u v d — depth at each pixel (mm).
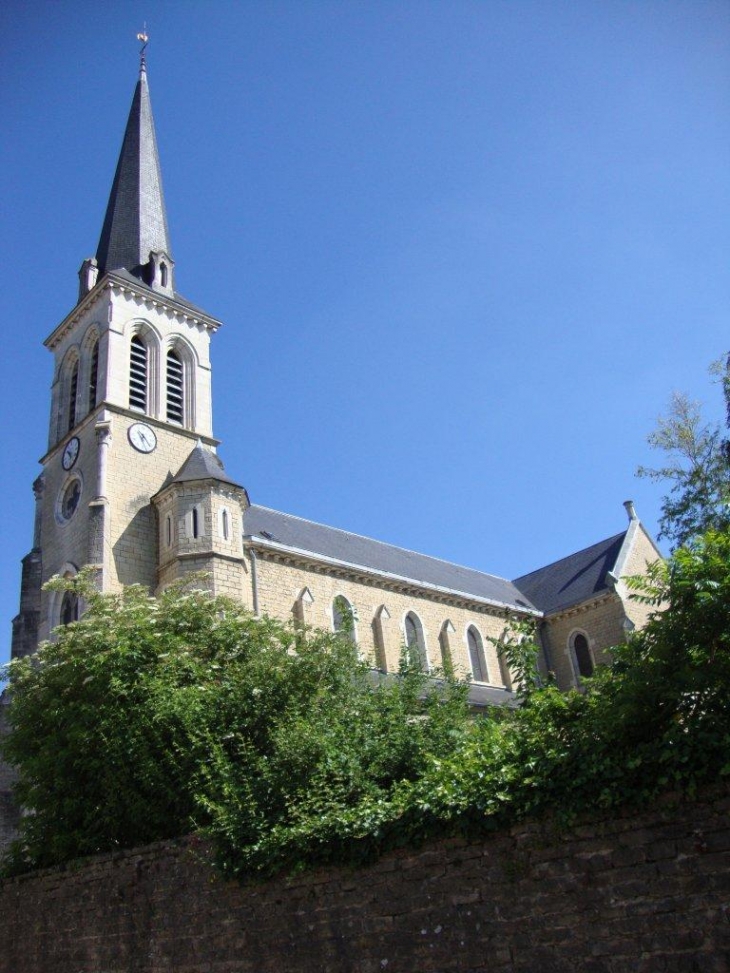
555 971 8328
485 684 41844
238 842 11945
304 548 38219
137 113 49094
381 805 10852
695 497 34969
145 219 44812
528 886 8797
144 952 13125
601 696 9625
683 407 36906
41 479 39656
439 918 9438
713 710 8250
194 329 41750
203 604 20875
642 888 7973
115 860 14500
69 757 16844
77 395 39625
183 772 15273
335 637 18219
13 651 35000
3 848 28562
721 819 7625
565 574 51219
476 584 49625
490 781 9594
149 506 35031
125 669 17234
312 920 10750
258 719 16094
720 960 7289
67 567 34969
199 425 39344
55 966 15031
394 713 14617
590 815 8523
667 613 9109
